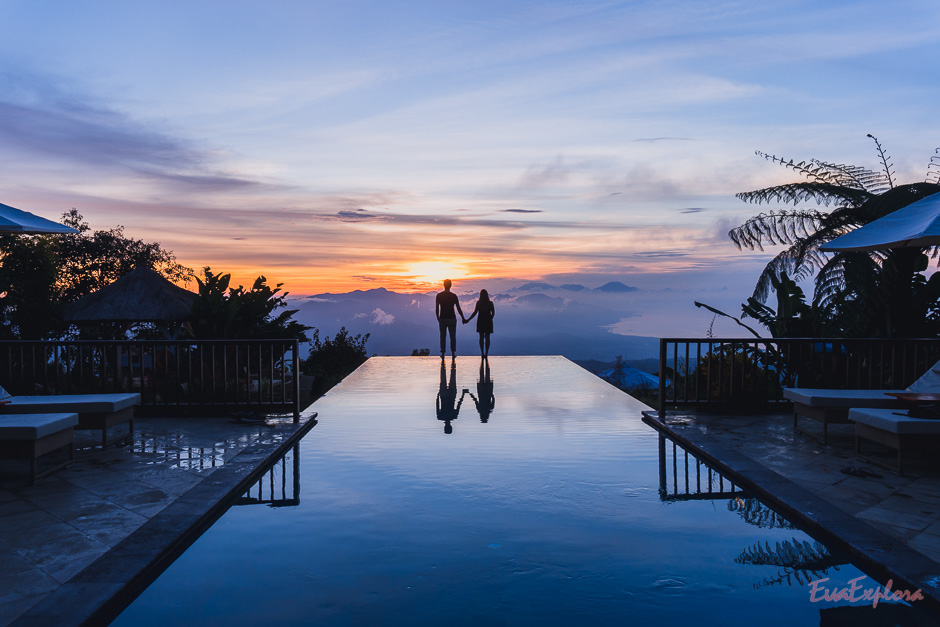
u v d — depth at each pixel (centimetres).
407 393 1230
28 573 393
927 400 651
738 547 456
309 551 450
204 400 1026
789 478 600
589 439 811
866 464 652
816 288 1350
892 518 488
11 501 535
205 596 381
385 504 552
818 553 445
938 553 419
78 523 482
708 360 977
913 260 1019
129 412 767
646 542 465
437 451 744
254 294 1426
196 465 649
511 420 942
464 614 359
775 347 988
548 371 1634
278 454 726
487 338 1922
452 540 469
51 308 1509
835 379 969
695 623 350
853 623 345
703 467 673
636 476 639
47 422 593
